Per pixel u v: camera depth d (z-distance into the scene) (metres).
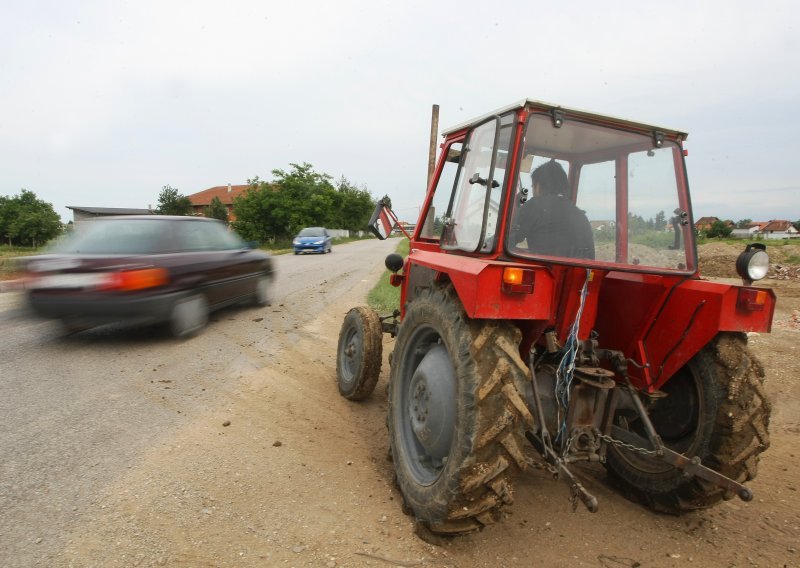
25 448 3.50
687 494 2.96
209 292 7.39
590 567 2.59
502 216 2.81
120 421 4.02
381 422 4.36
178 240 7.08
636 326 3.14
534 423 2.55
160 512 2.79
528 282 2.46
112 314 5.98
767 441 2.77
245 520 2.78
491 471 2.37
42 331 7.06
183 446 3.62
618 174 3.15
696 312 2.86
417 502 2.73
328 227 51.09
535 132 2.95
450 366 2.75
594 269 2.84
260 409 4.45
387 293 10.89
